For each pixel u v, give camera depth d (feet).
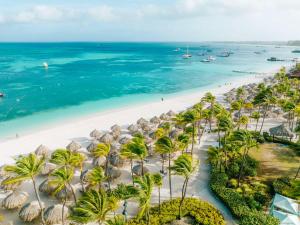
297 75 438.40
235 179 139.64
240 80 460.55
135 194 89.97
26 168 97.14
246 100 276.00
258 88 309.83
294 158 164.04
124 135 203.82
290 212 107.24
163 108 276.41
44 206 118.52
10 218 113.09
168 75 508.12
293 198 117.91
